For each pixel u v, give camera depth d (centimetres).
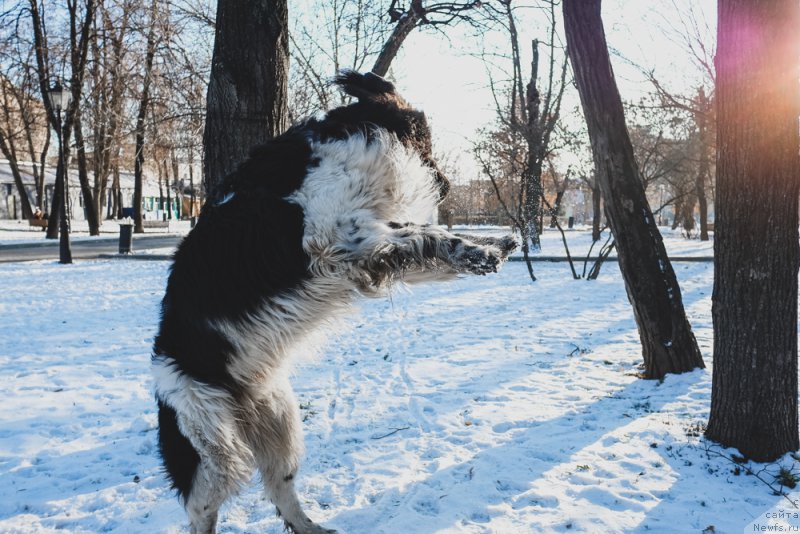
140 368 762
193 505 344
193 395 334
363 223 314
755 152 423
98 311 1146
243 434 358
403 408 597
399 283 321
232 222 326
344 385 679
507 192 2464
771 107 416
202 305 330
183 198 6662
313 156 327
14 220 4981
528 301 1243
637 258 648
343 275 317
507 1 1194
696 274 1597
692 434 486
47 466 490
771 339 436
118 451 516
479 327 987
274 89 614
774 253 430
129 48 2191
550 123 1725
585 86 627
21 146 4650
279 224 318
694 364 658
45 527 401
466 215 3588
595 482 420
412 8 1081
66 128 2005
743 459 441
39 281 1543
